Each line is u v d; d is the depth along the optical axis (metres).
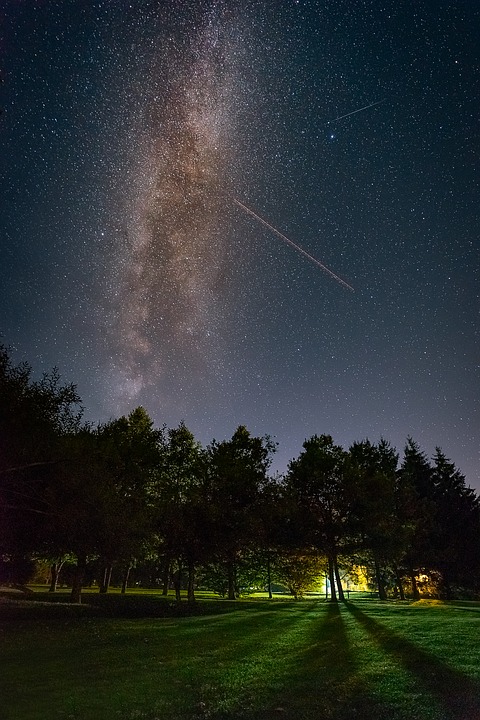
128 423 44.34
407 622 18.56
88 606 28.23
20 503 20.95
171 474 44.78
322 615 23.05
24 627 17.91
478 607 28.00
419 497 55.03
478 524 51.81
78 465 22.84
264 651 12.88
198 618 22.69
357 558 37.50
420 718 7.04
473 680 8.88
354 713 7.39
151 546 37.47
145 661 11.50
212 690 8.74
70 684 9.11
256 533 36.81
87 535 22.98
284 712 7.48
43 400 21.61
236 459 41.66
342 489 35.34
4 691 8.52
